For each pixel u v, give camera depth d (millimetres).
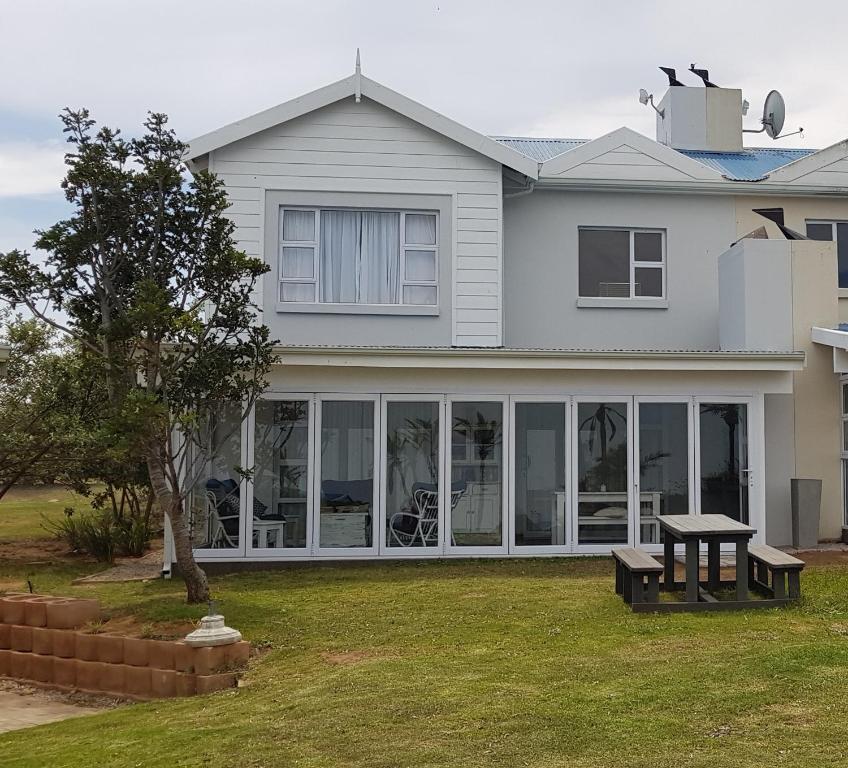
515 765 5090
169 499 10188
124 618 9375
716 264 17078
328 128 15438
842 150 17125
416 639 8312
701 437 13617
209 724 6328
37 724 7328
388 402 13211
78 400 13109
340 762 5293
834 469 15555
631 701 6043
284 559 12859
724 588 10312
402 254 15523
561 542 13336
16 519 21375
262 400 13000
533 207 16812
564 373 13453
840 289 17109
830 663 6750
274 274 15211
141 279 10109
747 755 5023
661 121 21250
